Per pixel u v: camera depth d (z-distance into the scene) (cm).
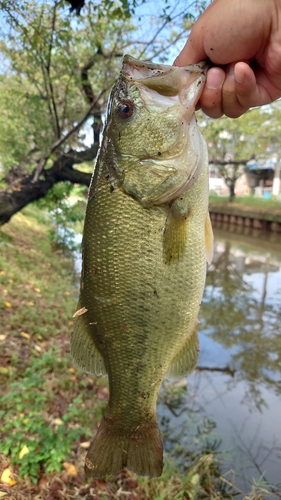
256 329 94
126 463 24
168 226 22
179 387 64
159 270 22
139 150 22
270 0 20
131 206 22
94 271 23
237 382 69
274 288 131
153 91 22
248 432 55
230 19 21
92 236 23
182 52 23
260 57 23
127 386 24
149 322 22
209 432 54
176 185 22
